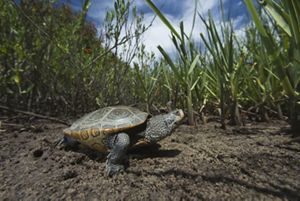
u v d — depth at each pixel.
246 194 0.22
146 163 0.30
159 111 0.64
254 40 0.48
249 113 0.52
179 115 0.32
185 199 0.23
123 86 0.68
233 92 0.47
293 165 0.27
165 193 0.24
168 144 0.37
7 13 0.53
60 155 0.34
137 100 0.72
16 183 0.29
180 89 0.56
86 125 0.32
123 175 0.28
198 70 0.54
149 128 0.32
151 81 0.61
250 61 0.52
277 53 0.29
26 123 0.54
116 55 0.59
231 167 0.27
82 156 0.33
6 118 0.55
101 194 0.25
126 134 0.30
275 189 0.23
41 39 0.58
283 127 0.43
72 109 0.63
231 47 0.44
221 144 0.35
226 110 0.50
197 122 0.53
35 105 0.61
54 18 0.60
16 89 0.58
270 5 0.27
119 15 0.53
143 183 0.26
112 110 0.33
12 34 0.55
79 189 0.26
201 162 0.29
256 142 0.35
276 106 0.51
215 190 0.23
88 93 0.64
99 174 0.29
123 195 0.24
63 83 0.64
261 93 0.51
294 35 0.25
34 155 0.35
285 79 0.29
